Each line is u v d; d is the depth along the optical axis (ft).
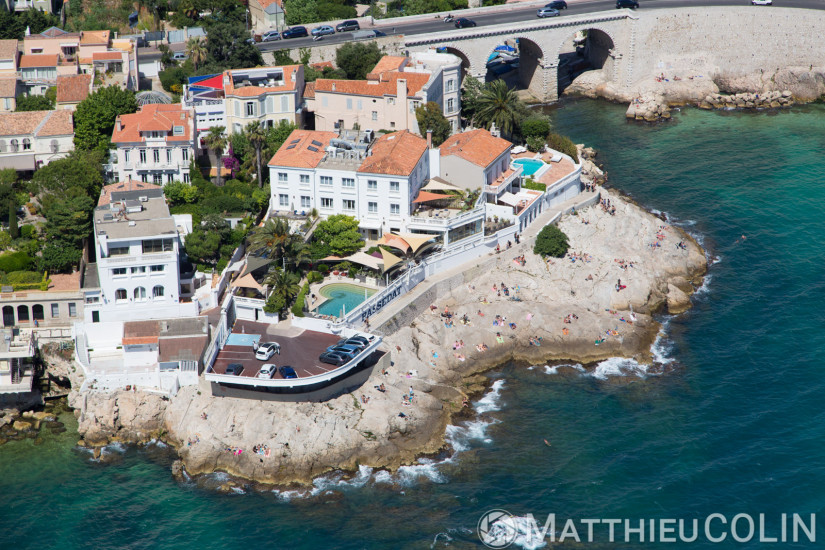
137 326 441.27
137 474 400.47
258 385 413.80
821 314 496.23
